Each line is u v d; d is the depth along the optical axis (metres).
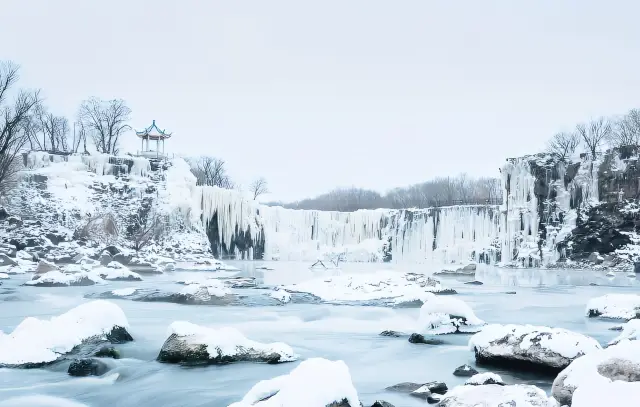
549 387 9.98
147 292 27.25
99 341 13.61
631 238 60.47
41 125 90.75
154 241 64.19
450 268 54.19
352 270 55.34
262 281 38.28
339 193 153.12
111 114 97.06
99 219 62.34
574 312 22.59
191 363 12.12
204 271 51.91
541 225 65.81
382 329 18.02
